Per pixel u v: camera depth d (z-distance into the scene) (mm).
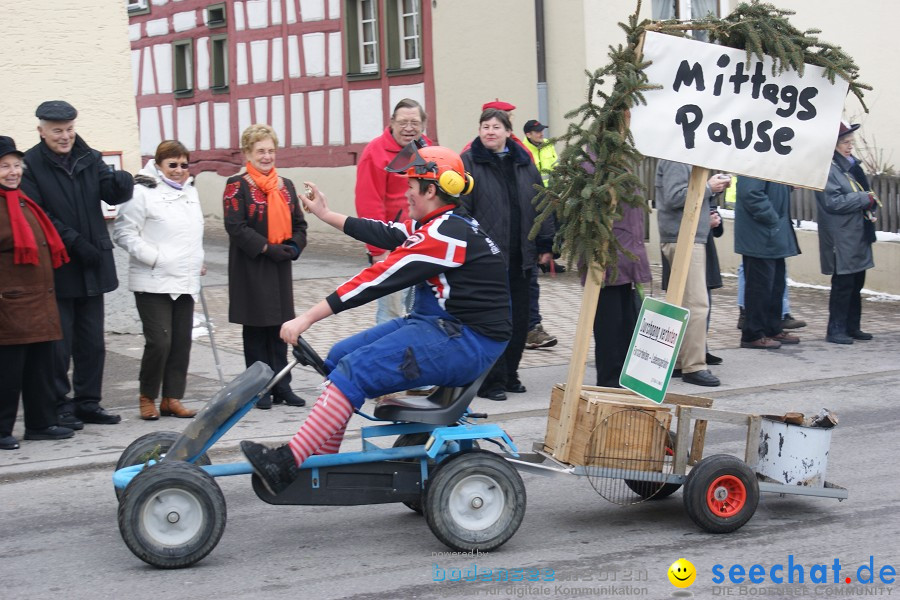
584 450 5922
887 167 17422
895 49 19141
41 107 7965
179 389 8656
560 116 17062
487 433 5648
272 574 5363
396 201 8938
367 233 6160
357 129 22062
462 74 19312
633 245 8523
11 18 10961
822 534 5910
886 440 7883
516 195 8836
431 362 5559
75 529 6129
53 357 7953
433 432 5617
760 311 11062
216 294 14805
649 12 17078
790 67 6094
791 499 6578
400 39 21062
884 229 14547
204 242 21375
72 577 5352
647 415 5957
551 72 17156
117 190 8242
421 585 5199
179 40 26609
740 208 11008
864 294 14336
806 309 13414
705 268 9617
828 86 6137
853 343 11430
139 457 5840
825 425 6102
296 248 8812
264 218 8648
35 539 5957
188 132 26781
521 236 8859
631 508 6434
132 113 11695
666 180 9508
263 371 5684
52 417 7973
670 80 6008
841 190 11102
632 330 8758
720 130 6062
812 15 18453
